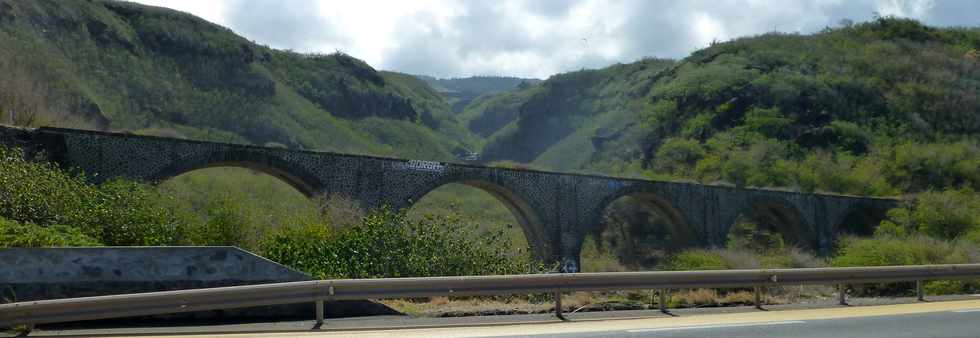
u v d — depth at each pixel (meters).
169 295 11.62
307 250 20.67
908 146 85.31
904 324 13.01
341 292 12.88
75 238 17.12
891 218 55.88
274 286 12.34
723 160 81.44
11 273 12.45
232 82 108.94
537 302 18.02
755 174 76.19
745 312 15.18
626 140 104.62
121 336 10.88
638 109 110.94
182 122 92.94
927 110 100.75
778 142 86.62
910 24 132.25
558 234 46.38
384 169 39.00
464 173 42.56
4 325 10.66
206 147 33.41
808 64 111.00
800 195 58.84
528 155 136.25
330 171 37.03
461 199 75.31
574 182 47.50
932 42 128.00
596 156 108.50
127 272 13.10
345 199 32.69
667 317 14.05
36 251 12.67
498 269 22.30
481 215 67.50
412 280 13.41
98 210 19.67
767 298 19.08
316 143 105.75
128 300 11.37
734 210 55.41
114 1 105.81
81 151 29.78
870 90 101.69
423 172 40.59
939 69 112.69
